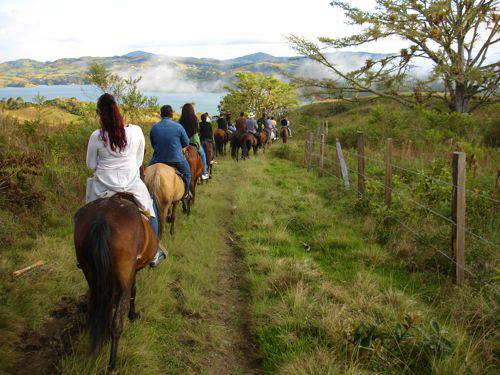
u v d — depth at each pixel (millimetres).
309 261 6047
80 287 5012
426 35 21906
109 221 3287
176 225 7879
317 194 10602
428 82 23438
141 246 3607
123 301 3252
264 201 9688
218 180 13398
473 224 6453
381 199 8289
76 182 8562
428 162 11312
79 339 3885
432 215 7074
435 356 3545
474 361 3629
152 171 5941
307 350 3879
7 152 7516
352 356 3631
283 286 5316
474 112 24312
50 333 4117
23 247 6043
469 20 21375
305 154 16062
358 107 37875
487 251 5598
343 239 6906
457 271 5164
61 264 5426
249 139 18141
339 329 4027
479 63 22266
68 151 9898
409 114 18328
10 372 3504
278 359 3861
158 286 5059
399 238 6770
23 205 6863
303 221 8102
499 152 13391
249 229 7895
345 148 17859
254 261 6176
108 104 3783
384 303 4844
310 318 4414
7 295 4449
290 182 12148
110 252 3119
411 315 4152
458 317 4473
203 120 13016
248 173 13875
